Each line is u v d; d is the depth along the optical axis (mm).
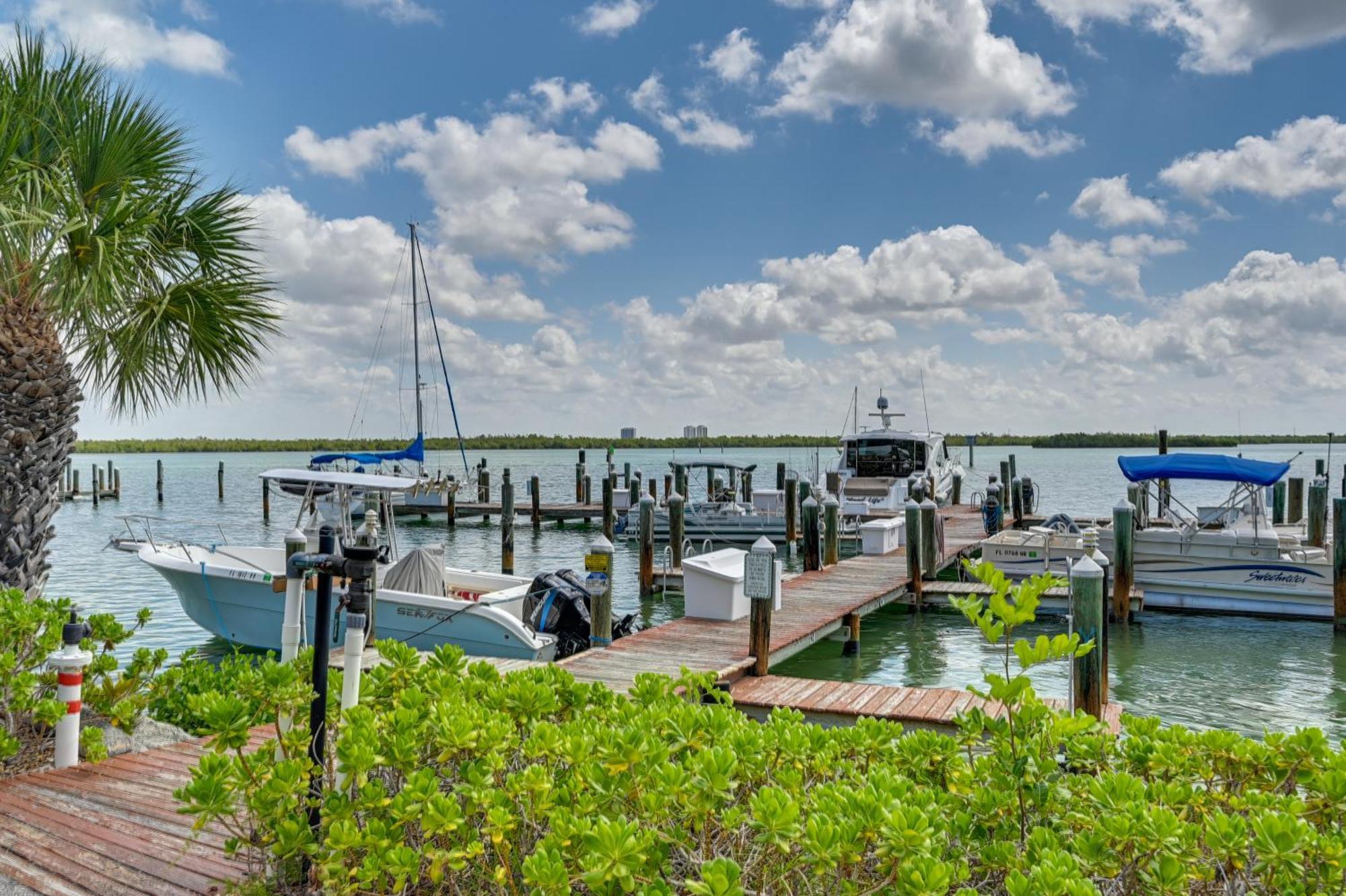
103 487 47562
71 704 5891
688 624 11773
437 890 3365
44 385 7316
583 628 11359
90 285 7184
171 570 12609
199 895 4125
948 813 3332
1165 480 18234
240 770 3477
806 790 3479
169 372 8344
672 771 3006
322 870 3197
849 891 2898
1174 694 11117
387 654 4461
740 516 23625
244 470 80062
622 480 50000
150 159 7902
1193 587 15586
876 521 19547
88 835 4773
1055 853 2697
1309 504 19484
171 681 7133
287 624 4055
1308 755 3533
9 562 7281
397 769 3695
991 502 21531
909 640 13953
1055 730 3268
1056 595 14672
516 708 3924
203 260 8367
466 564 22672
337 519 13531
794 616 12531
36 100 7441
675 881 2961
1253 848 2910
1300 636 14078
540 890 2764
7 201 6773
